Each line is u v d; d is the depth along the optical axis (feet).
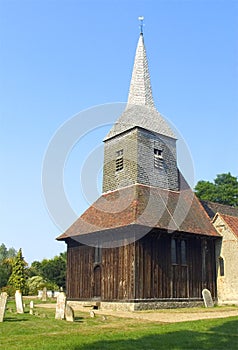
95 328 61.16
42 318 72.43
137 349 44.47
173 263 101.24
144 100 122.21
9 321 68.03
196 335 53.06
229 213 133.08
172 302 97.86
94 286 103.50
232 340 49.85
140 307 91.56
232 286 106.63
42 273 256.52
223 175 199.31
